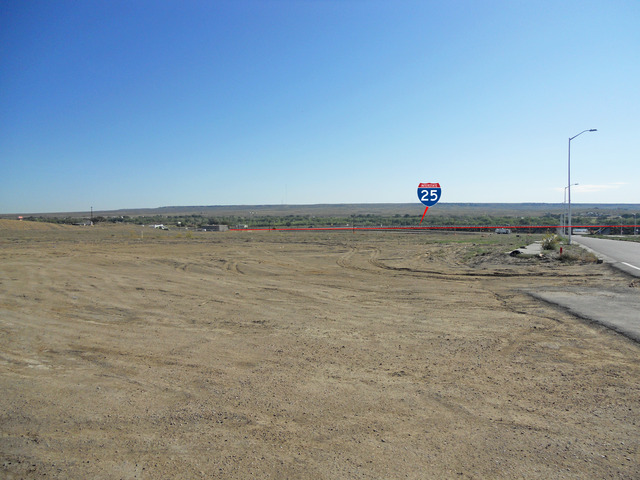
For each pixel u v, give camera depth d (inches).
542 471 181.9
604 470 182.2
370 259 1312.7
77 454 195.9
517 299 598.9
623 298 579.5
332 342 391.2
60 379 295.0
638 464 186.5
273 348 372.5
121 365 326.3
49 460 190.2
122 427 222.7
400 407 248.8
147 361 337.1
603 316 476.1
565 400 256.7
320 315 511.2
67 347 375.2
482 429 221.1
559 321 463.2
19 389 275.0
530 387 278.5
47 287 697.0
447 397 262.8
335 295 658.2
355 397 263.6
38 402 254.2
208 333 426.3
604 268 908.6
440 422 229.5
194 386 282.5
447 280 822.5
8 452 196.5
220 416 236.4
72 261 1114.1
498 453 197.0
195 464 187.6
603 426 223.0
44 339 400.8
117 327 451.5
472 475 179.3
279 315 512.1
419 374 305.1
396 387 279.9
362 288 729.6
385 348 370.6
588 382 285.6
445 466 186.2
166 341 396.2
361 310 540.1
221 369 317.1
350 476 178.4
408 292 681.0
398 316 502.6
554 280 773.3
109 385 283.7
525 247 1534.2
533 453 196.9
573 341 385.4
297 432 217.9
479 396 264.2
